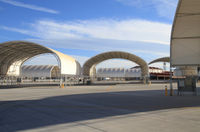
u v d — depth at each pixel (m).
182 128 6.86
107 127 7.09
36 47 39.50
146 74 49.44
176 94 20.69
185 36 20.56
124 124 7.52
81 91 26.17
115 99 16.17
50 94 21.47
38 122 7.98
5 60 42.84
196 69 55.97
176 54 21.84
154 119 8.37
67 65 40.53
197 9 16.38
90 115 9.38
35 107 12.00
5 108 11.69
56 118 8.73
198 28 19.23
